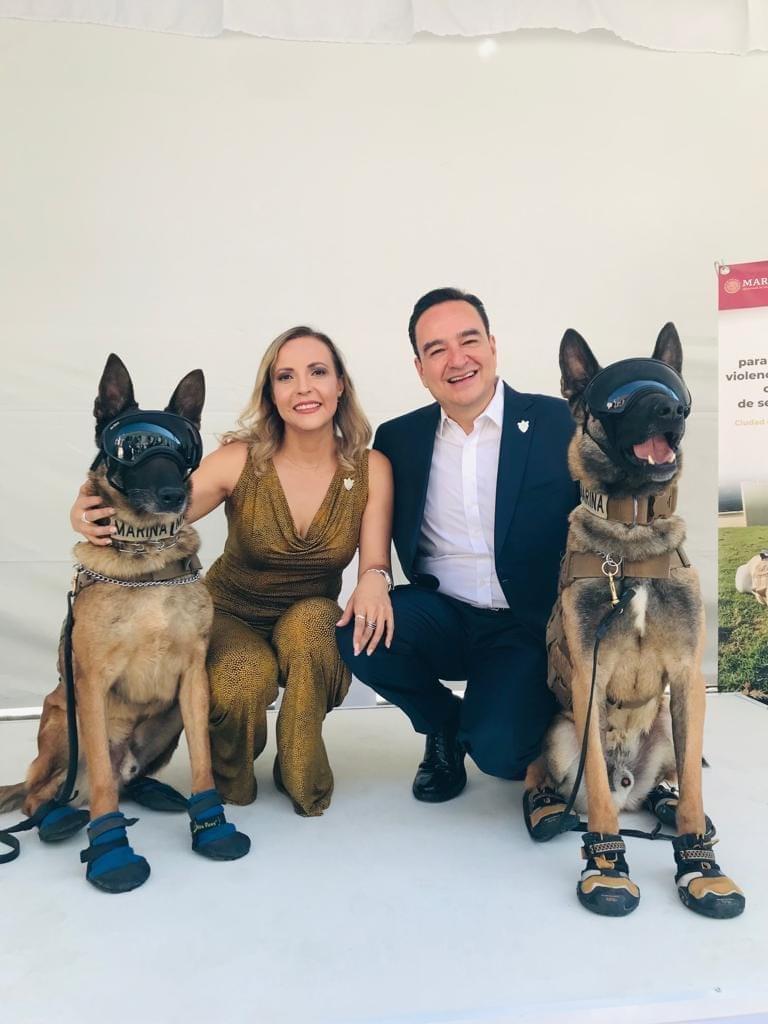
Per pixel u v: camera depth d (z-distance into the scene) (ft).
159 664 7.44
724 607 12.66
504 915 6.07
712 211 12.45
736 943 5.65
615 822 6.44
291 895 6.41
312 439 8.43
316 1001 5.01
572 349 6.91
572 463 6.92
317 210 12.04
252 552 8.51
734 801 8.24
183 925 5.97
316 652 8.07
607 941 5.68
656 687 6.82
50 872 6.90
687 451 12.75
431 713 8.73
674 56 12.14
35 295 11.50
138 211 11.68
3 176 11.30
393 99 11.96
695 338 12.61
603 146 12.26
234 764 8.29
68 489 11.74
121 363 7.32
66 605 11.80
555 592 8.35
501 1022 4.84
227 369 12.07
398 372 12.40
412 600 8.52
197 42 11.50
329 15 10.88
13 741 10.61
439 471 8.87
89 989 5.18
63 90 11.31
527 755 7.83
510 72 12.05
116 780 8.10
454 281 12.32
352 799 8.52
